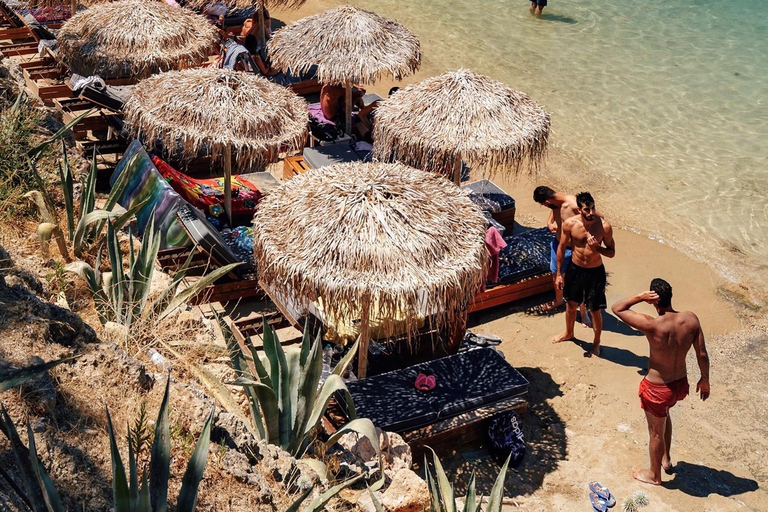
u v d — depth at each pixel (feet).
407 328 24.97
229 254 30.12
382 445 20.86
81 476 12.63
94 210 22.02
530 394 28.84
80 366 14.82
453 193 25.86
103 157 38.17
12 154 23.45
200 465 11.68
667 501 24.75
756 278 36.04
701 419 28.45
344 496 16.63
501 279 32.68
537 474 25.36
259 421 17.44
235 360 19.15
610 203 40.75
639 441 27.09
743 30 62.54
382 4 65.82
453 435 25.17
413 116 32.96
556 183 42.14
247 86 32.07
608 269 36.14
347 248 22.94
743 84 53.52
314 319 27.61
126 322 18.75
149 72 38.55
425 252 23.25
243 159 31.71
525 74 53.98
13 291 15.61
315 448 17.94
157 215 30.60
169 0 53.57
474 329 32.07
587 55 57.31
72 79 39.32
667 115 49.37
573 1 68.33
